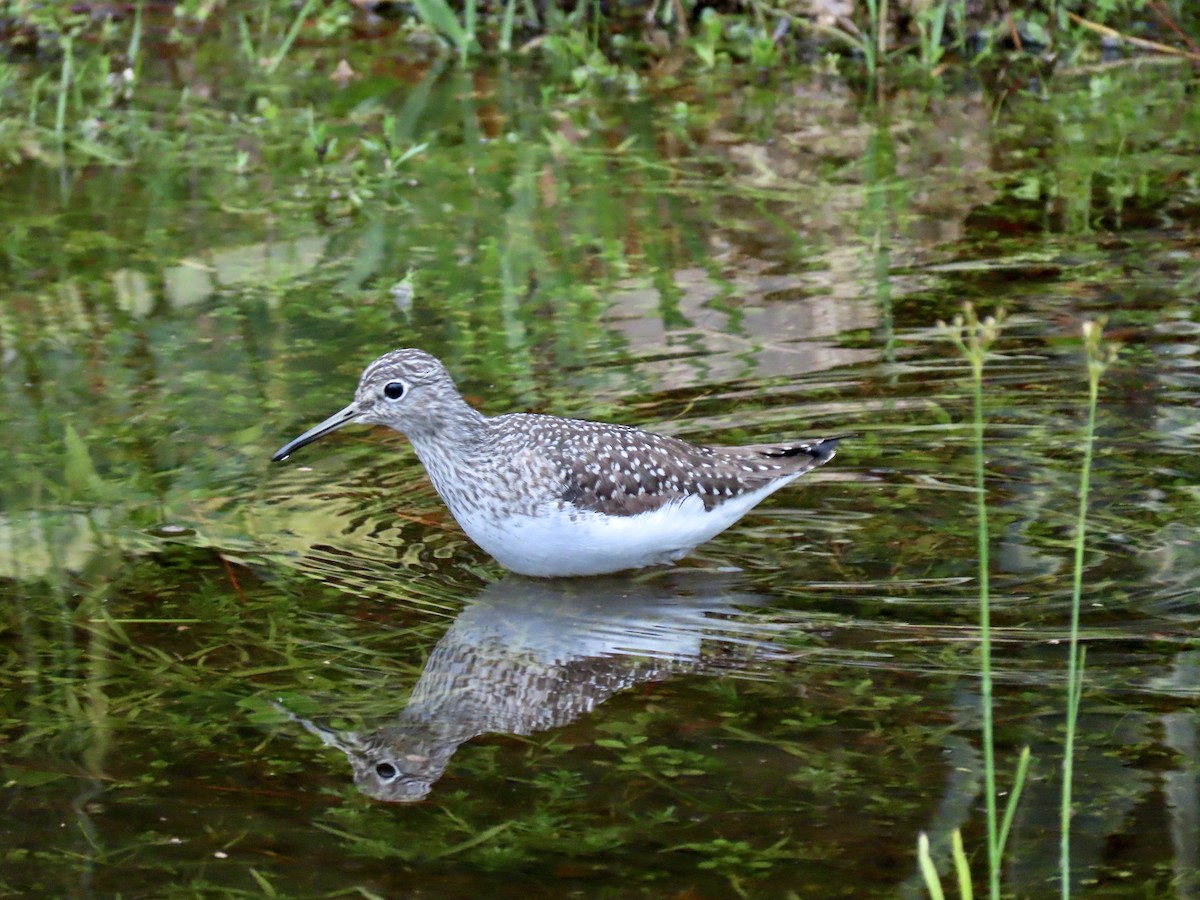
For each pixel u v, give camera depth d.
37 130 19.62
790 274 15.60
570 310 14.95
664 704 9.18
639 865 7.72
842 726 8.88
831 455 11.37
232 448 12.58
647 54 22.28
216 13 23.66
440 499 12.03
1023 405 12.85
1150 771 8.35
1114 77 21.02
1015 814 8.05
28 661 9.76
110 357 14.18
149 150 19.25
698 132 19.61
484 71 21.73
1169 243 15.89
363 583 10.73
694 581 10.77
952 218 16.80
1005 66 21.56
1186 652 9.48
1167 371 13.26
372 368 11.03
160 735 8.97
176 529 11.42
